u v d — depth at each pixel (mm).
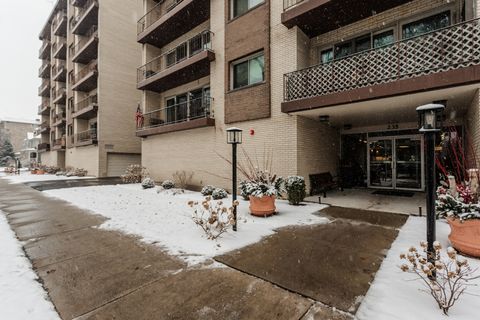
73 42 27844
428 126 3035
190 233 5238
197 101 14547
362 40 8883
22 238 5105
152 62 16953
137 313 2570
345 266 3596
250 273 3418
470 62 5855
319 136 10539
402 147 10945
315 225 5738
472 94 6434
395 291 2895
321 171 10609
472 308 2539
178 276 3361
